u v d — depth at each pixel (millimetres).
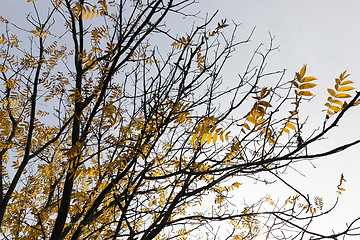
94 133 3152
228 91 3498
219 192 4332
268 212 2971
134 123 3496
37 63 5102
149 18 3424
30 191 4824
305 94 1983
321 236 2547
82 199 3850
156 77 3887
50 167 4617
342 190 2740
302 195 2555
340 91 1864
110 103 3523
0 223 4340
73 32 4781
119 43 3770
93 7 3607
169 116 3154
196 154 3348
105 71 3926
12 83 5004
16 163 4855
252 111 2090
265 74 3176
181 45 3926
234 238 3941
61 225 3727
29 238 4262
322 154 2064
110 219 4379
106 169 3217
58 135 4820
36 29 4652
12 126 5020
